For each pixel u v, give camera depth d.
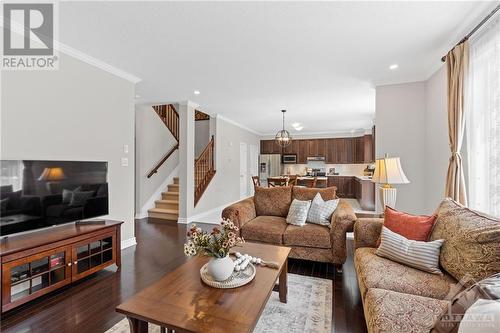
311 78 3.57
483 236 1.42
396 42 2.52
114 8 1.97
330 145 8.94
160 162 6.05
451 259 1.61
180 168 5.03
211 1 1.88
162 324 1.19
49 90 2.55
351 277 2.62
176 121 6.80
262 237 2.96
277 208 3.58
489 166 2.10
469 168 2.37
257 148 9.48
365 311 1.49
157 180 5.98
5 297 1.84
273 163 9.30
